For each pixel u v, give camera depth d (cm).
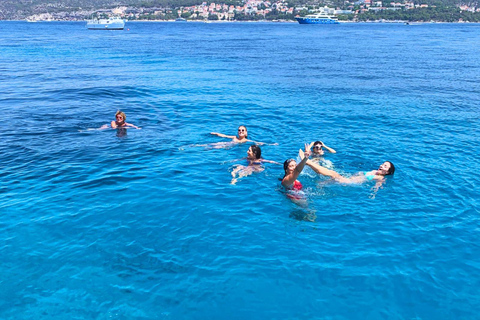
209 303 558
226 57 4200
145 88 2277
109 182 958
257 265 641
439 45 6203
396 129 1464
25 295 575
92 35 9250
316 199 875
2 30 12331
